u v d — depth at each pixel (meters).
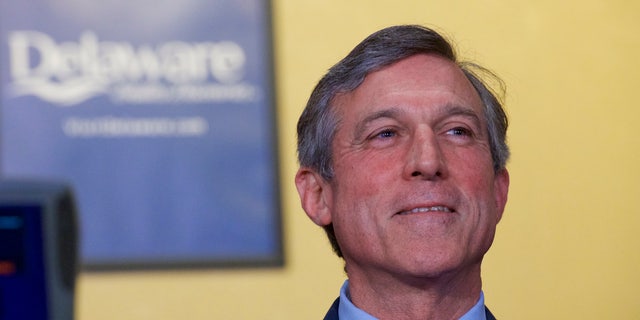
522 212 5.92
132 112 5.52
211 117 5.55
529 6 5.89
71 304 1.12
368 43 2.40
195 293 5.57
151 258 5.54
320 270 5.64
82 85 5.50
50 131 5.47
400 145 2.32
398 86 2.35
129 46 5.51
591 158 5.95
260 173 5.58
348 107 2.40
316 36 5.66
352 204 2.35
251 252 5.59
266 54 5.57
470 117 2.36
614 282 5.98
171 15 5.53
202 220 5.57
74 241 1.12
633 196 6.00
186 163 5.55
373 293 2.38
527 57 5.88
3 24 5.45
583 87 5.93
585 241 5.95
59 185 1.12
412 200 2.26
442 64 2.40
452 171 2.29
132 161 5.52
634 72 5.95
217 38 5.56
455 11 5.81
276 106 5.57
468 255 2.29
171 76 5.54
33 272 1.10
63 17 5.49
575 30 5.91
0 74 5.44
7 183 1.11
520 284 5.91
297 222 5.63
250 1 5.58
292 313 5.62
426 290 2.32
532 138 5.91
